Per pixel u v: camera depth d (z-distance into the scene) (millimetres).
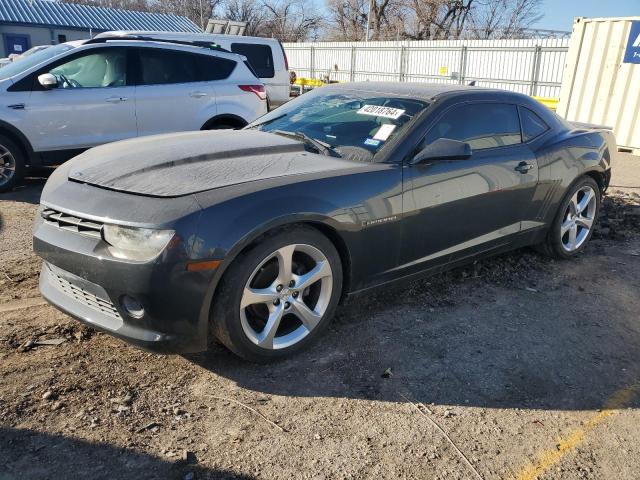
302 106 4512
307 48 29344
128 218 2764
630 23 10859
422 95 4090
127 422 2674
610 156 5340
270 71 11031
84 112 6922
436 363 3330
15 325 3512
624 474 2510
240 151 3506
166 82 7453
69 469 2357
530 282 4625
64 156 6984
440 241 3893
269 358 3166
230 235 2795
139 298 2736
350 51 26938
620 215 6656
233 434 2639
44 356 3176
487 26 42125
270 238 2975
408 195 3572
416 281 4383
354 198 3299
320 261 3244
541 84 19391
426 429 2742
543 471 2504
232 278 2879
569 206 5039
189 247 2709
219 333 2967
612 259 5266
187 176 3080
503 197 4238
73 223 2959
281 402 2896
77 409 2740
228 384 3027
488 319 3926
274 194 2998
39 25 31984
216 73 7836
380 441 2641
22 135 6656
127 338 2850
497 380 3191
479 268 4809
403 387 3076
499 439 2699
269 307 3113
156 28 36062
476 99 4199
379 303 4078
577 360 3449
